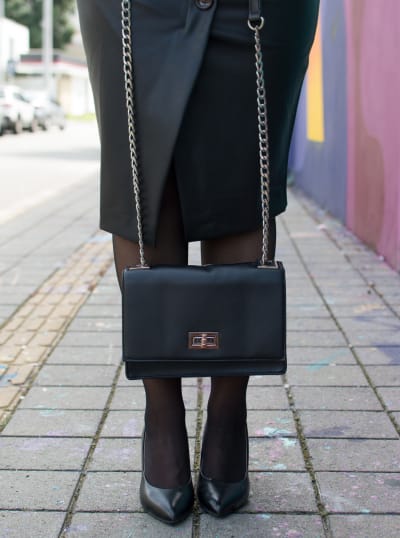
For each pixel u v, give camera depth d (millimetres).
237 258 2008
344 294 4441
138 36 1816
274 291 1874
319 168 8375
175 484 2094
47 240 6340
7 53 38625
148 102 1835
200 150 1872
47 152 16672
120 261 2043
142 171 1888
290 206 8375
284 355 1884
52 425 2705
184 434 2135
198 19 1787
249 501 2193
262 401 2906
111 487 2273
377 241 5562
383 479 2316
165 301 1873
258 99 1838
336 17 7242
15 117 23547
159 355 1878
